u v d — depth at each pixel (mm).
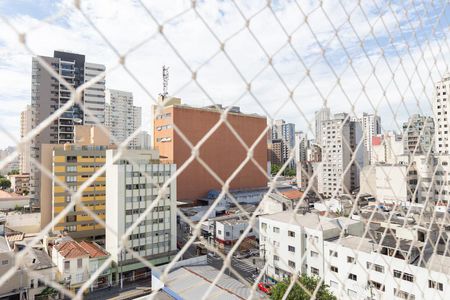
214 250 1388
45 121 973
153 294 1205
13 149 903
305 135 1754
